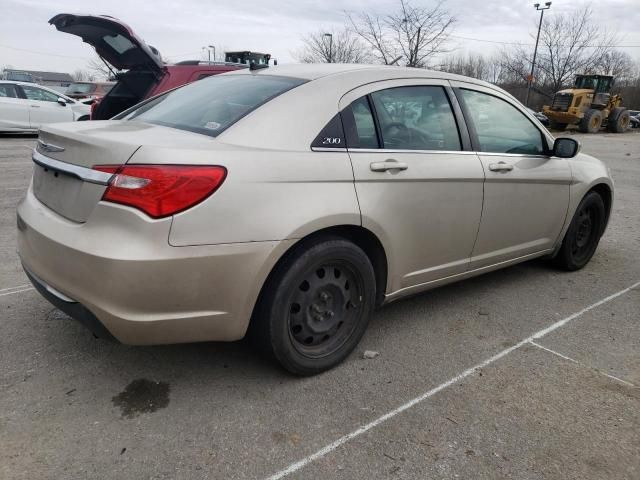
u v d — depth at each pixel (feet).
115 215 7.50
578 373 9.96
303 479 7.11
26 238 8.95
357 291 9.83
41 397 8.60
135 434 7.84
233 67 26.73
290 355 9.06
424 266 11.02
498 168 11.83
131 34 23.04
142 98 25.75
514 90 143.84
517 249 13.29
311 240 8.88
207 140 8.38
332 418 8.39
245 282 8.11
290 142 8.78
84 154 8.01
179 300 7.75
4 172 28.63
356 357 10.30
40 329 10.77
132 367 9.58
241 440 7.80
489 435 8.11
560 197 13.97
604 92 92.48
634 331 11.80
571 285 14.55
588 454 7.78
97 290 7.59
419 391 9.21
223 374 9.49
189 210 7.55
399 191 9.91
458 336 11.30
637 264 16.58
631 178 36.06
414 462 7.49
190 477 7.07
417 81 10.97
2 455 7.29
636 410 8.86
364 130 9.76
